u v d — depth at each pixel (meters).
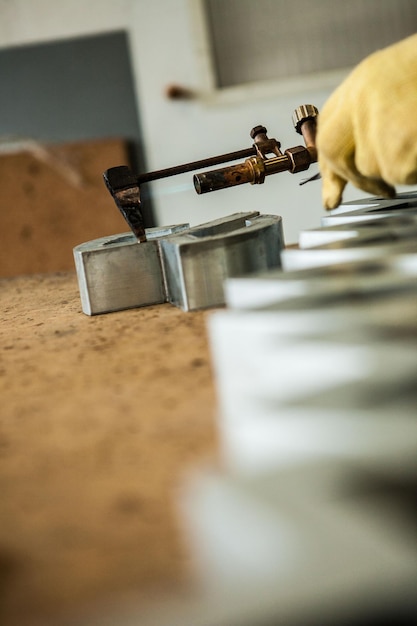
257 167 1.05
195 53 3.42
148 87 3.45
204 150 3.51
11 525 0.44
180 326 0.93
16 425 0.64
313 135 1.07
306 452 0.40
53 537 0.42
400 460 0.37
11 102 3.46
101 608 0.34
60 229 3.41
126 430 0.58
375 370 0.43
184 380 0.70
